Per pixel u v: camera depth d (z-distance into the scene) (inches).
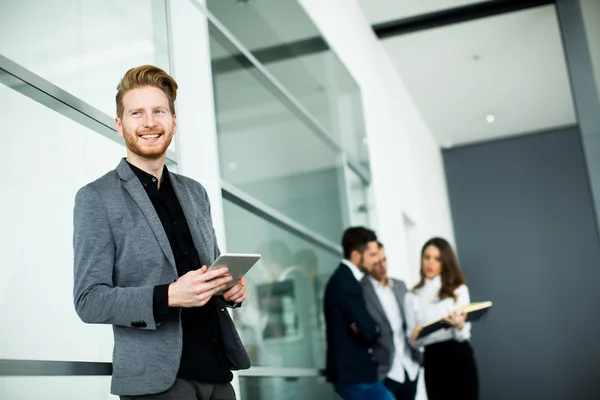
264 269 174.7
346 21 288.4
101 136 120.1
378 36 346.3
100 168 118.7
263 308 171.2
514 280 489.4
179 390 84.0
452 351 198.1
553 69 399.5
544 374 473.4
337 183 238.8
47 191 107.2
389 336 197.9
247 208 171.2
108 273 84.2
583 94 291.6
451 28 348.8
